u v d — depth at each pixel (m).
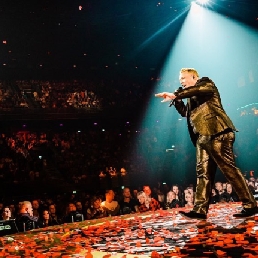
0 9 30.33
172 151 27.81
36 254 4.66
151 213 7.91
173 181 26.06
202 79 4.92
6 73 31.30
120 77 33.66
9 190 23.11
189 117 5.10
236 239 3.98
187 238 4.39
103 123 31.48
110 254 4.11
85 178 24.52
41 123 29.80
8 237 6.69
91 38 32.72
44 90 31.09
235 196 14.09
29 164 24.84
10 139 26.03
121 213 13.47
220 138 4.82
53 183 24.17
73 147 27.78
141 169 26.06
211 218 5.62
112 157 27.39
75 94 31.41
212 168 4.98
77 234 5.91
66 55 32.66
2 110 28.25
